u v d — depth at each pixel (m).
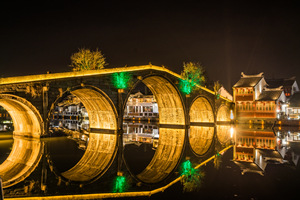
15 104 26.97
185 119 45.47
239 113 68.75
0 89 22.89
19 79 23.97
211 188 13.22
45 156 19.75
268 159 20.42
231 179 14.84
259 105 66.19
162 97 46.50
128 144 26.84
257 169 17.11
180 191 12.71
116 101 33.41
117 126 33.94
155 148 24.91
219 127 54.56
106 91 31.98
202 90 51.44
